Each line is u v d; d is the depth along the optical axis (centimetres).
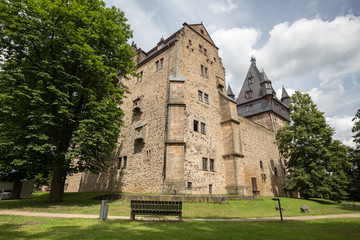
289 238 635
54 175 1622
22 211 1202
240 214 1344
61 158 1579
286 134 2986
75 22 1593
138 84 2748
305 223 997
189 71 2433
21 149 1342
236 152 2389
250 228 816
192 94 2358
